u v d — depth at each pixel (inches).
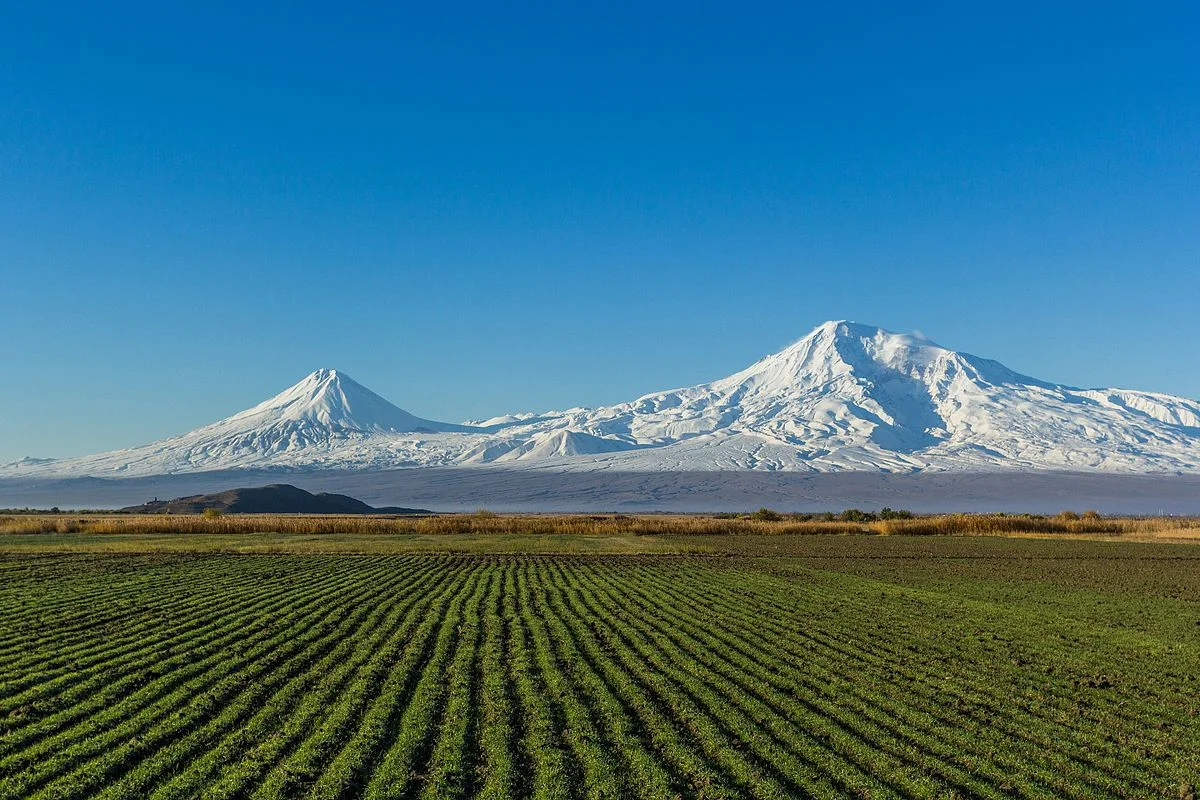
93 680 832.9
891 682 863.7
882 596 1566.2
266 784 557.3
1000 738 685.9
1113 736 701.9
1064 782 594.2
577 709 731.4
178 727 676.7
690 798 544.7
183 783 561.0
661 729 677.9
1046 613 1371.8
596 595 1540.4
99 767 592.4
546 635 1100.5
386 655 954.1
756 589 1659.7
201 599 1444.4
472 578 1827.0
